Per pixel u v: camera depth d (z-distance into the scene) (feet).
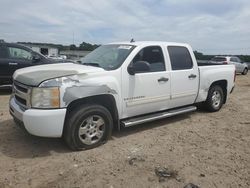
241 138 17.95
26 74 15.12
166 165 13.65
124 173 12.73
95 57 18.47
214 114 23.98
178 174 12.78
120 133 18.22
